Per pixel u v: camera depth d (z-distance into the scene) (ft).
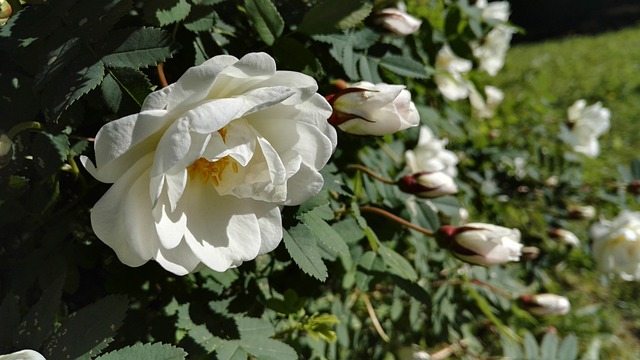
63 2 0.80
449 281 1.30
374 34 1.00
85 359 0.76
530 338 1.26
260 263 0.98
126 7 0.80
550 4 9.56
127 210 0.72
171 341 0.87
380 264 1.02
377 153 1.13
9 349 0.78
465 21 1.25
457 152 1.74
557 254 1.77
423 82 1.27
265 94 0.73
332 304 1.12
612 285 2.35
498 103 1.91
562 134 1.78
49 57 0.79
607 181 1.91
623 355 2.05
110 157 0.70
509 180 1.85
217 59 0.72
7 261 0.89
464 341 1.43
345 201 1.01
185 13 0.83
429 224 1.10
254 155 0.77
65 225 0.90
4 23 0.82
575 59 6.48
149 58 0.79
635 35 7.85
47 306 0.79
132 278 0.89
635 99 4.52
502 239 0.97
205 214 0.77
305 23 0.91
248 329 0.88
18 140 0.82
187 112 0.71
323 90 1.01
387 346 1.25
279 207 0.82
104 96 0.78
